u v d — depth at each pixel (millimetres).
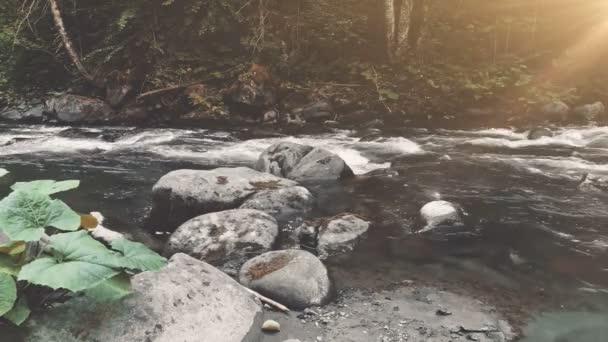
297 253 3766
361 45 13586
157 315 2768
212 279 3174
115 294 2607
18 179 6766
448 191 6141
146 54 12414
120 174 7062
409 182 6520
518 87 12609
